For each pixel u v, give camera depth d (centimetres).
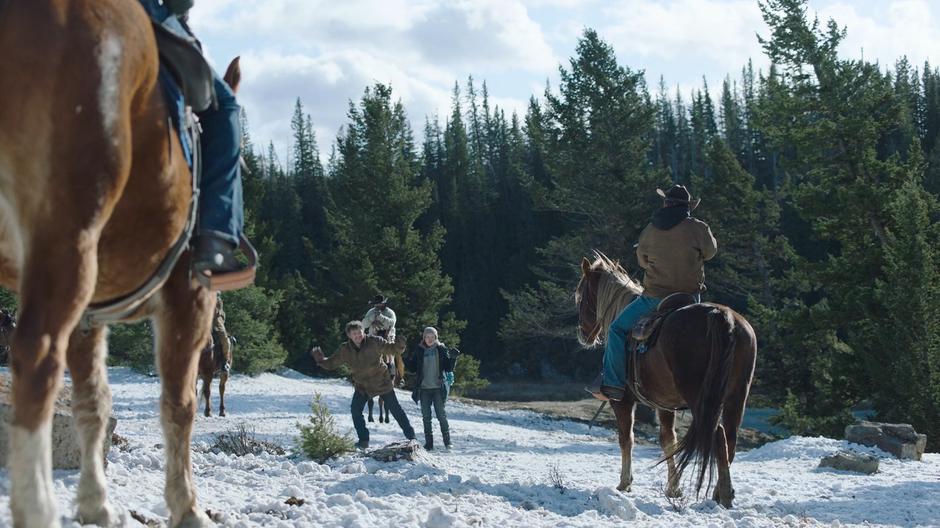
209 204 387
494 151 11844
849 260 3541
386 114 5062
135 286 361
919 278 2962
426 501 749
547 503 852
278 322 5100
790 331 4025
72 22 297
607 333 1009
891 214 3316
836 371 3325
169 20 370
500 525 633
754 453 1694
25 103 287
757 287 4453
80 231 297
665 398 902
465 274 7888
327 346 4916
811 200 3594
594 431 2967
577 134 3941
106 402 429
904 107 3669
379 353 1520
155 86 338
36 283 293
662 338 877
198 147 383
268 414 2264
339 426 1950
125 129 311
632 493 944
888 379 3036
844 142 3631
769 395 4212
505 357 7044
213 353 2166
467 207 8469
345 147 5138
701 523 736
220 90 400
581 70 3947
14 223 302
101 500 425
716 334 829
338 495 681
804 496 1038
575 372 6750
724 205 4419
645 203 3891
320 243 8475
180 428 409
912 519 896
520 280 7306
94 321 383
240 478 792
